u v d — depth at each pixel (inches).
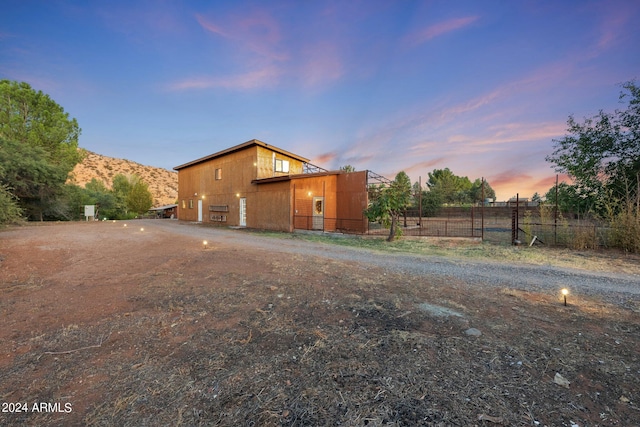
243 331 116.0
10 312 137.4
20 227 601.0
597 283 185.3
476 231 562.3
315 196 585.9
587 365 89.6
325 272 215.0
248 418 68.1
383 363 91.6
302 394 76.7
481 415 68.2
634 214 308.7
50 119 961.5
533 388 78.4
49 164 811.4
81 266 235.3
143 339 109.5
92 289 173.8
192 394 76.8
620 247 308.2
